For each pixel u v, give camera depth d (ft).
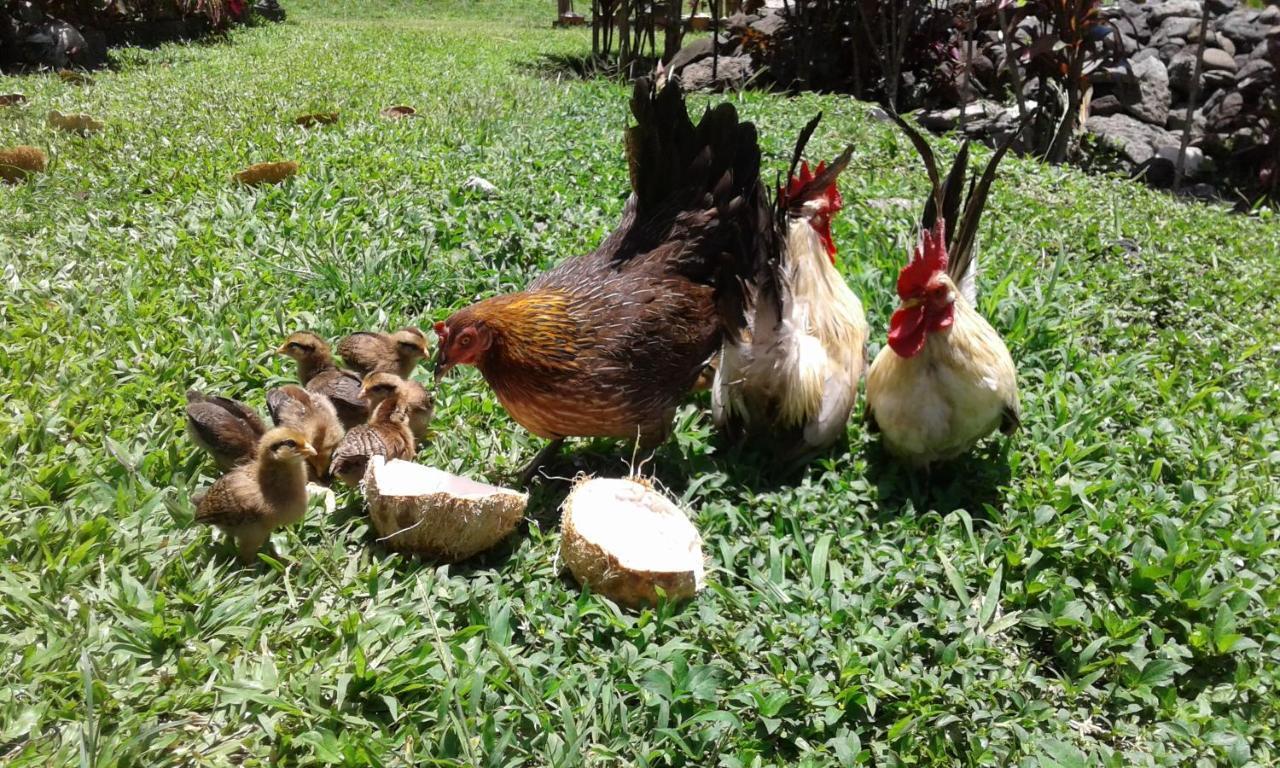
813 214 3.18
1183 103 8.63
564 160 5.60
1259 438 3.39
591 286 2.82
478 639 2.30
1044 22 7.77
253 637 2.24
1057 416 3.36
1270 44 7.95
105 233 4.32
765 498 2.90
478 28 14.87
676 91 2.98
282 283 3.98
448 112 6.82
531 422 2.81
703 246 2.91
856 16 8.68
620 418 2.80
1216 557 2.69
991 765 2.17
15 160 5.02
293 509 2.47
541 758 2.06
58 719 2.00
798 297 3.09
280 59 9.56
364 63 9.43
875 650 2.38
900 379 2.90
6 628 2.23
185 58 9.74
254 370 3.40
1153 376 3.79
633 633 2.36
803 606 2.50
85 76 8.13
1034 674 2.43
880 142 6.49
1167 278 4.58
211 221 4.51
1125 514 2.85
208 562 2.49
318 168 5.16
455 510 2.50
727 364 3.03
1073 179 6.21
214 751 1.98
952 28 8.93
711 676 2.25
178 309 3.70
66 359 3.26
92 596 2.31
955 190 3.23
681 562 2.48
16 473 2.69
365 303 3.84
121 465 2.75
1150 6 9.45
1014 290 4.10
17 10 8.85
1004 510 2.95
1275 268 4.99
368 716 2.12
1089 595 2.63
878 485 2.98
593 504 2.61
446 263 4.13
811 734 2.22
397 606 2.39
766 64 9.32
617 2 10.21
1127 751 2.28
